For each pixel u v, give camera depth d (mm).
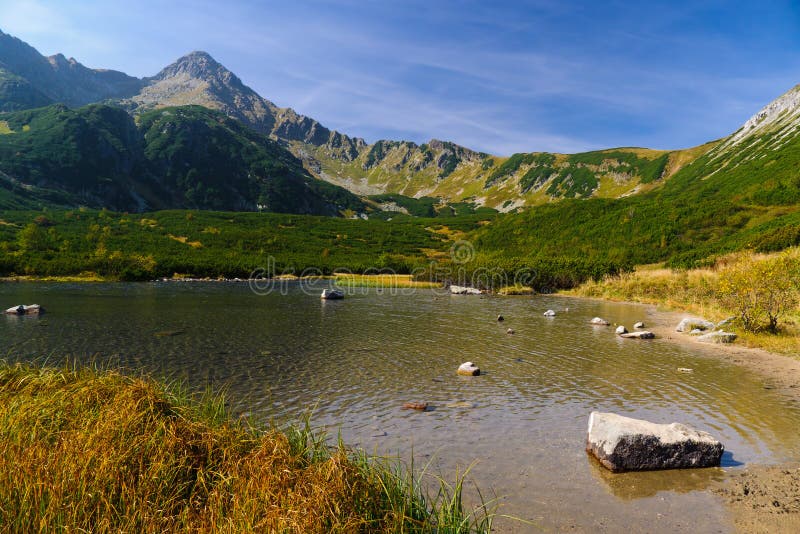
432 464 7133
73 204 147375
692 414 9555
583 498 6105
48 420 6324
